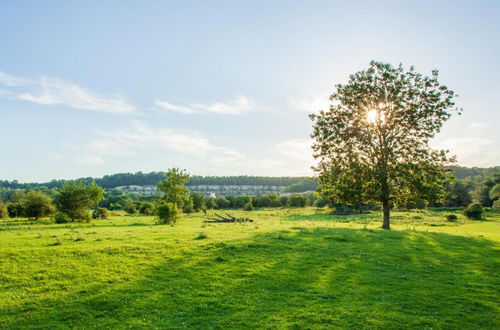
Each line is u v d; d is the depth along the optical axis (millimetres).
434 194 40969
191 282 17266
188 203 106750
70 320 13312
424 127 42250
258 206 158125
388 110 42719
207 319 13328
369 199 44469
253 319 13250
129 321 13195
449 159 41781
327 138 45531
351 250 24297
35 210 69375
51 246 23328
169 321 13188
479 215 68750
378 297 15469
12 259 20141
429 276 18719
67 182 63625
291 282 17453
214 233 30500
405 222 57750
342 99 45469
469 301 15031
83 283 16906
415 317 13375
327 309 14094
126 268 19062
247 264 20344
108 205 177500
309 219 68000
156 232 31578
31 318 13414
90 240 26000
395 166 42438
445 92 42656
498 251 24922
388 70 43844
